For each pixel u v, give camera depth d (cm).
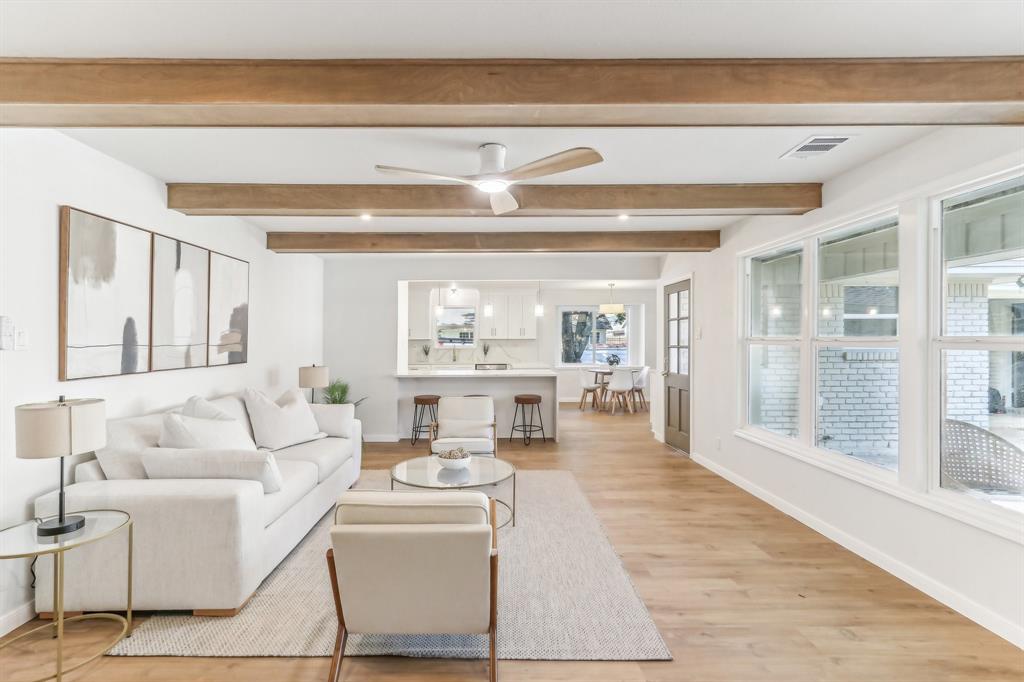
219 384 418
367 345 655
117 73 194
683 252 524
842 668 207
